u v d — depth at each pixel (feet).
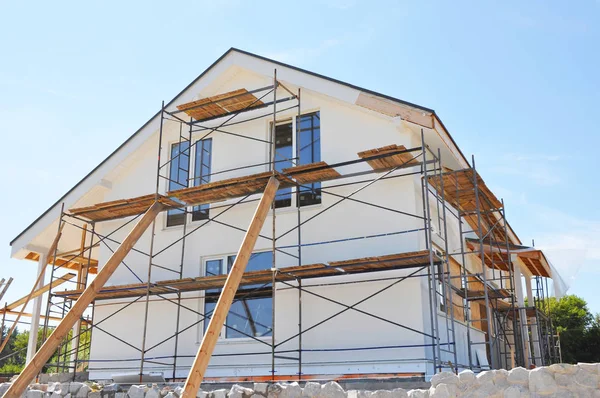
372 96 39.42
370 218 38.50
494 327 54.95
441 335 39.19
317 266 35.94
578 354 119.03
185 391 25.21
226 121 43.86
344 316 37.55
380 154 36.19
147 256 46.32
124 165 49.62
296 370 37.86
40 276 48.01
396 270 36.83
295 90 43.27
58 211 49.67
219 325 27.55
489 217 50.37
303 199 41.55
